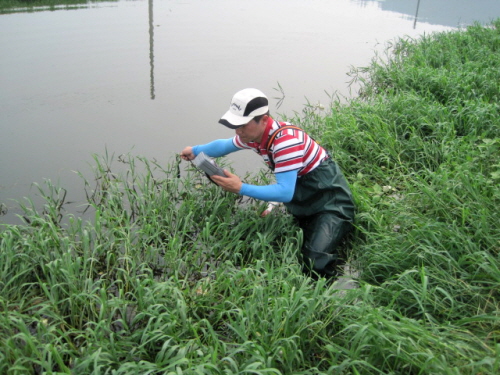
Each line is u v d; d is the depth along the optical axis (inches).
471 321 101.6
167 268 137.2
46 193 168.4
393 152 184.5
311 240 134.5
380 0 581.3
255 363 90.3
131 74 282.0
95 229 138.1
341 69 309.1
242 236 148.6
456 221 138.3
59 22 383.2
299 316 105.2
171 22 407.8
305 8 506.6
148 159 192.4
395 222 144.6
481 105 208.8
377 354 99.7
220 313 112.9
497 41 326.0
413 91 237.1
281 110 243.8
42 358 92.8
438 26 440.1
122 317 111.7
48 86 257.8
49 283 118.1
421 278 112.1
